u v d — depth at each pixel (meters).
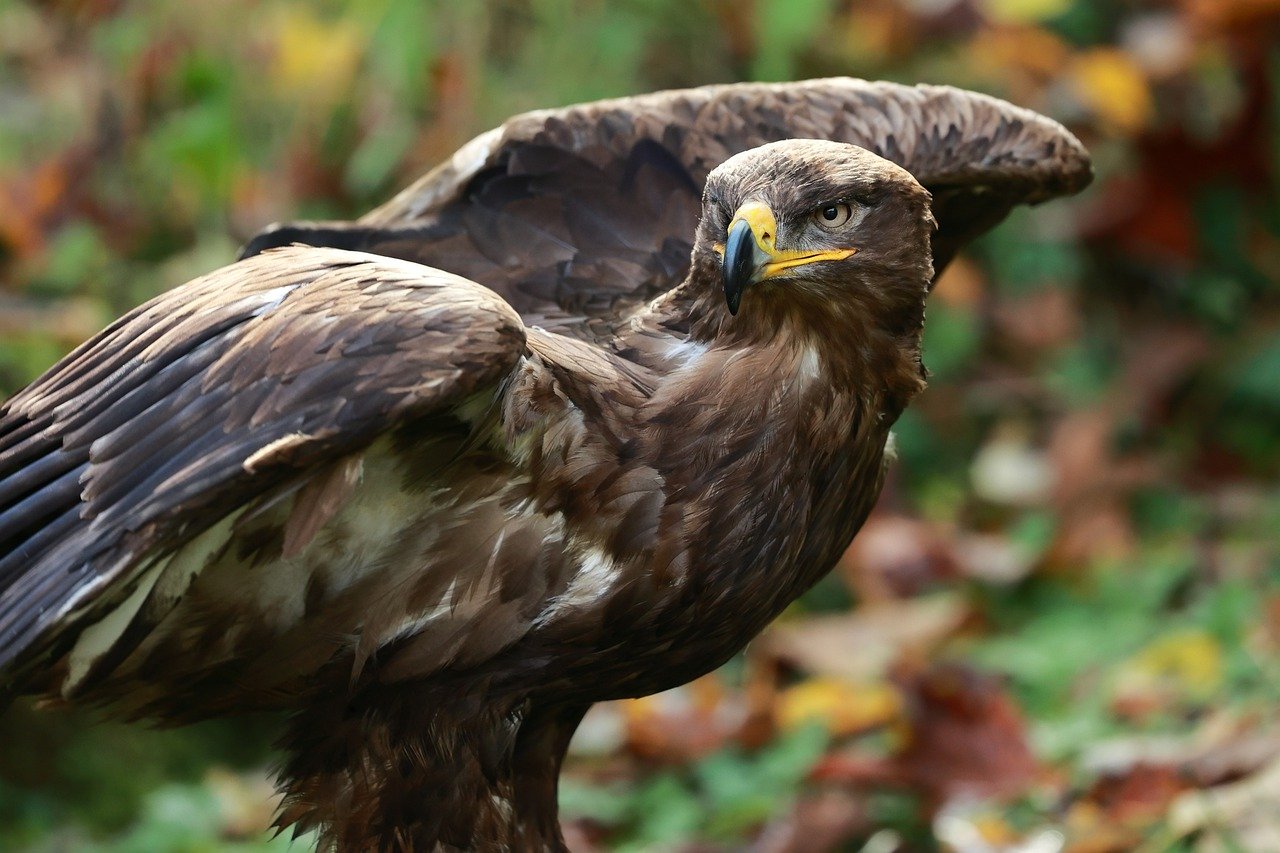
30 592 6.69
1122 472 13.80
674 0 13.98
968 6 14.90
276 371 6.77
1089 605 12.66
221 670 7.64
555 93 13.66
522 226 8.73
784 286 7.45
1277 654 11.31
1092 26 15.69
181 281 13.23
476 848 7.63
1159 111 15.05
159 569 6.89
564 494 7.34
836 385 7.62
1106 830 9.73
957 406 14.40
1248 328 15.05
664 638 7.61
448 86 13.59
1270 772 9.84
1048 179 9.20
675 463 7.41
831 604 13.12
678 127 8.95
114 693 7.75
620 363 7.58
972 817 10.23
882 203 7.51
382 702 7.58
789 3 13.48
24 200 13.75
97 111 14.02
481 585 7.37
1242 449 14.41
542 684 7.61
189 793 11.18
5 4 14.98
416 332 6.77
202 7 13.92
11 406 7.30
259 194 13.76
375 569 7.40
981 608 12.55
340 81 13.70
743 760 11.25
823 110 9.15
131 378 6.99
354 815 7.66
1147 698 11.03
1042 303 14.69
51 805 11.57
